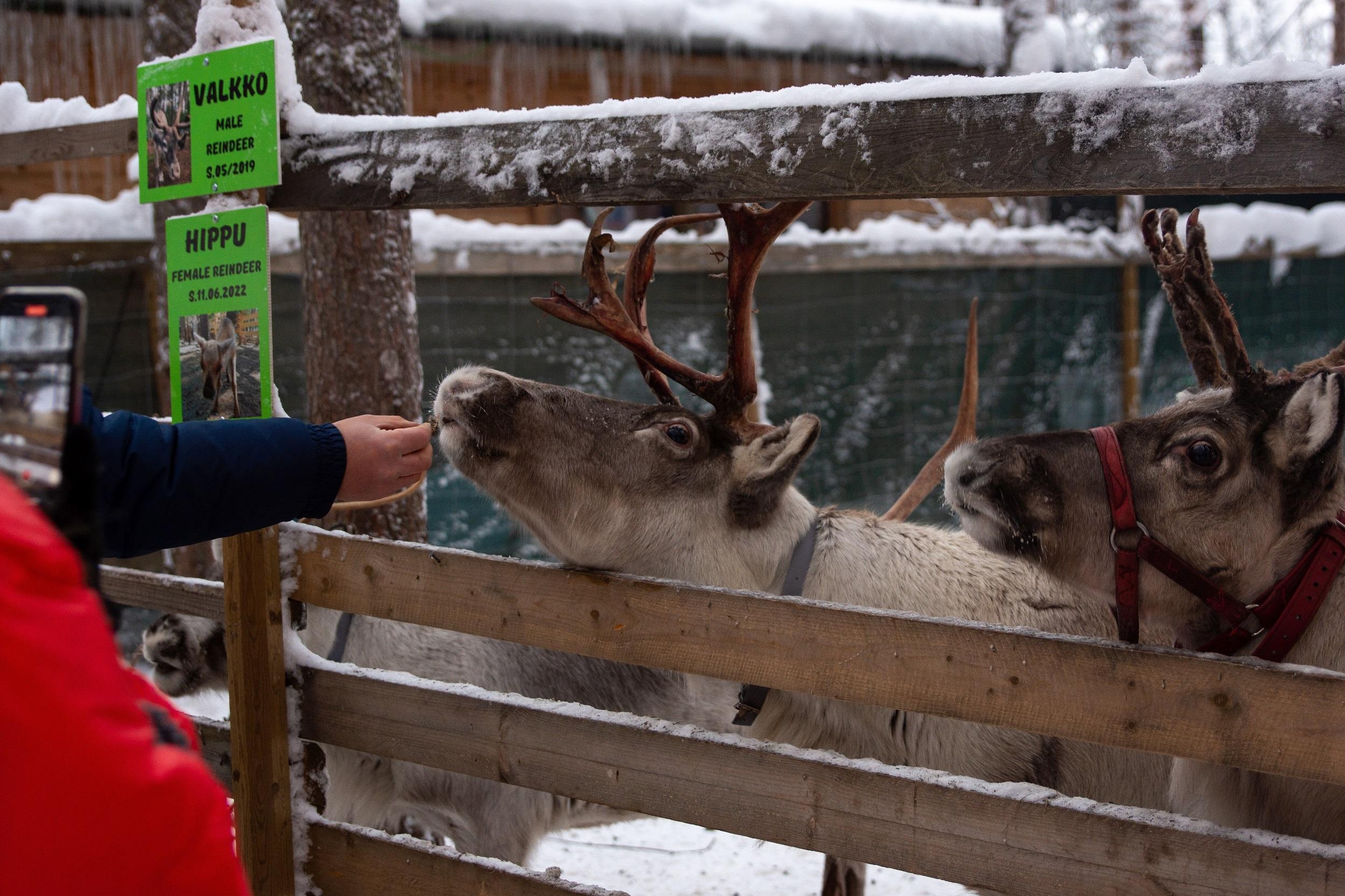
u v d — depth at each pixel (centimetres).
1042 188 168
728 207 251
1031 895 172
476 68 758
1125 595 206
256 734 250
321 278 376
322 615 304
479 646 305
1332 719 150
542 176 213
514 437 245
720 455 252
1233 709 157
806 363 691
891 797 182
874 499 722
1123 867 165
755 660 196
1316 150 147
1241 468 197
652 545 251
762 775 194
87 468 104
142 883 91
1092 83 163
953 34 866
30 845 86
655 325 641
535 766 219
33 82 641
